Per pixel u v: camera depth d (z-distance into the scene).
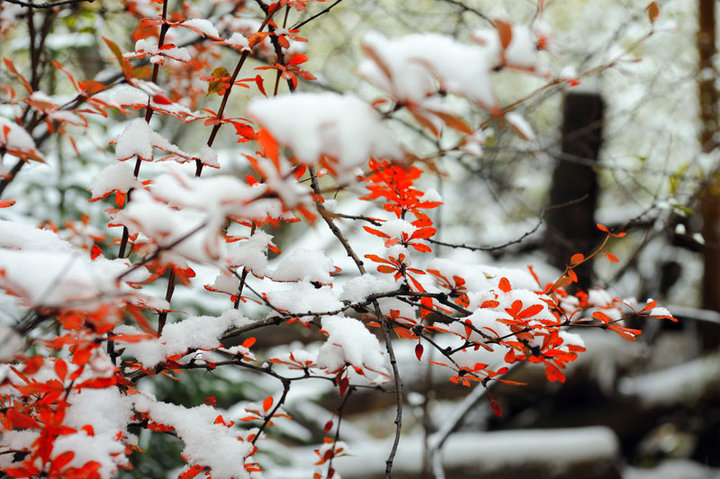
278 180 1.47
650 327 4.45
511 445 3.74
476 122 2.75
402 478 3.38
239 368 2.85
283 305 1.67
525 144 2.96
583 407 4.49
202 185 1.48
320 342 3.29
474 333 1.67
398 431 1.60
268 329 3.28
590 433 3.91
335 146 1.35
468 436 3.86
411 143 3.68
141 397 1.68
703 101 3.75
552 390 4.34
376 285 1.69
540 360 1.67
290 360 1.69
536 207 5.03
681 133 4.40
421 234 1.67
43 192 2.41
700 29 4.32
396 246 1.68
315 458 3.23
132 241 1.68
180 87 1.98
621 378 4.64
